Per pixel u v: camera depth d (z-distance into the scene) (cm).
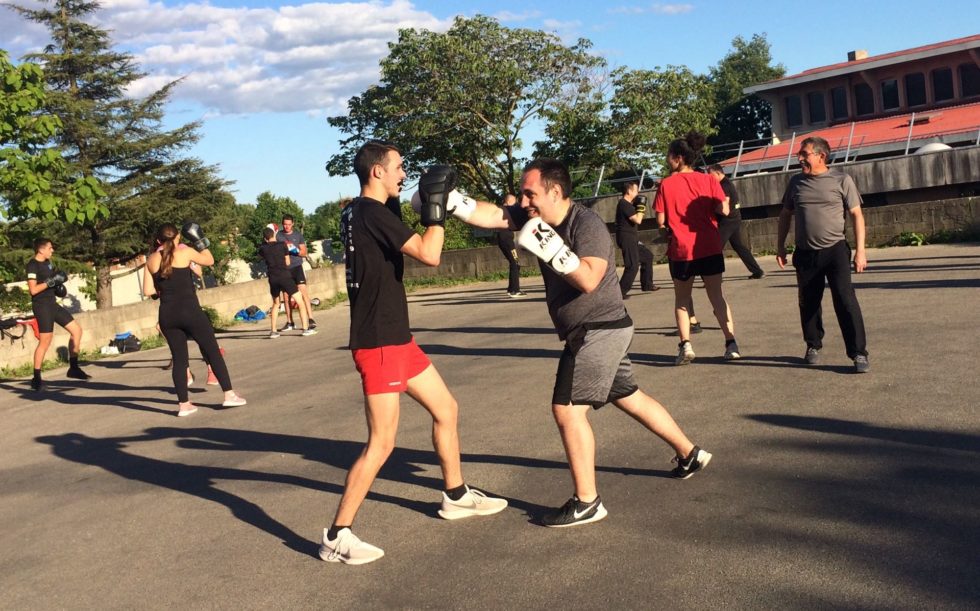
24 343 1465
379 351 430
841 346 809
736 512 441
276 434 744
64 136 4134
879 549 382
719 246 792
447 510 479
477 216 452
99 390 1152
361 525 484
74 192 1478
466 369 935
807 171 725
